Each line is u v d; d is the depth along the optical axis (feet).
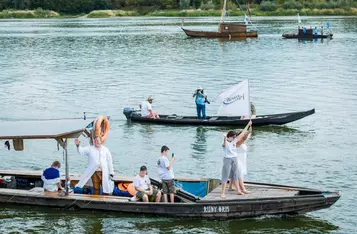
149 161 131.23
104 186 102.12
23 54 370.32
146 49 390.21
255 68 285.02
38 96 215.51
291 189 99.55
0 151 140.26
